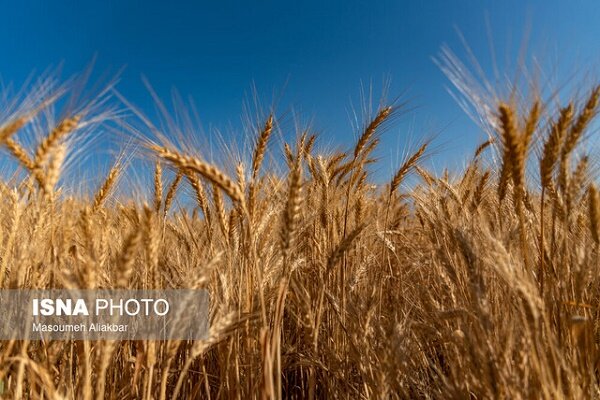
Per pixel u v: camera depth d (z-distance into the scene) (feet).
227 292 1.49
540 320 1.23
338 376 1.64
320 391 1.96
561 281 1.38
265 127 1.67
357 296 1.83
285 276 1.32
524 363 1.13
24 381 1.44
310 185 2.37
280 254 1.69
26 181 1.42
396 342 1.31
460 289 1.55
